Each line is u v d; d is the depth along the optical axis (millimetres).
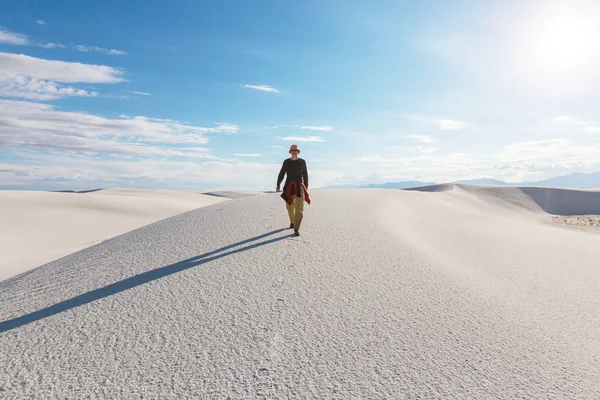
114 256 7234
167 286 4965
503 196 85188
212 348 3344
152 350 3314
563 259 8422
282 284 5047
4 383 2859
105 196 51812
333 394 2701
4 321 4145
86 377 2926
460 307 4570
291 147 7969
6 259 16609
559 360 3369
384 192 27719
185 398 2650
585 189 99938
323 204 14289
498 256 8445
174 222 10859
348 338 3574
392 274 5766
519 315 4488
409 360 3205
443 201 33156
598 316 4711
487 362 3242
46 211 38156
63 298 4809
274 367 3045
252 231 8570
